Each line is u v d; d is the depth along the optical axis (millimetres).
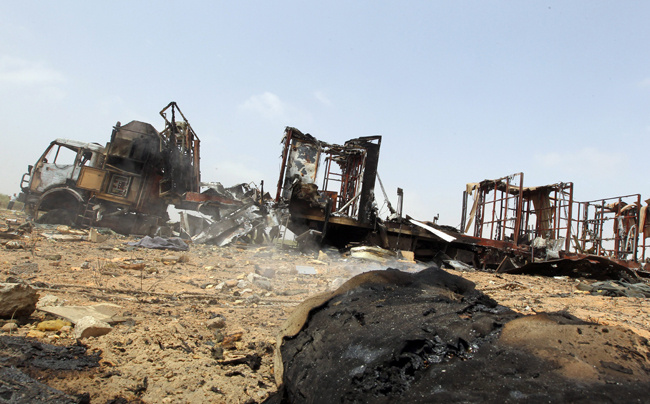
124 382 2834
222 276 7875
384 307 2234
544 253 17312
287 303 5891
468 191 22516
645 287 10383
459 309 1995
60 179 14844
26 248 8492
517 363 1385
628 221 18906
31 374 2697
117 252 9656
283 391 2225
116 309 4488
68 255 8273
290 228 15305
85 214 14500
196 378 3010
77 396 2438
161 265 8523
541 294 8875
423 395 1415
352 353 1844
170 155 16734
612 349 1355
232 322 4605
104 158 15195
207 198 16922
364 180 16125
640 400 1100
